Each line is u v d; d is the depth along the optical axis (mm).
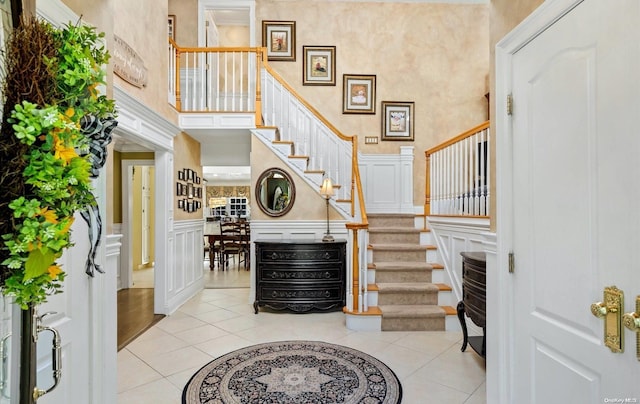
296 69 5219
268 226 4164
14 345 877
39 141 784
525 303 1344
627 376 893
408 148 5121
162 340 2984
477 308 2312
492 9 1606
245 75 5148
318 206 4168
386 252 3971
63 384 1269
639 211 860
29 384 885
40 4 1148
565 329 1125
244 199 13141
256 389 2146
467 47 5281
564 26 1121
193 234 4641
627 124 893
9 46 807
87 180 887
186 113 4125
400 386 2189
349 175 4473
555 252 1172
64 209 843
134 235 6906
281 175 4168
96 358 1469
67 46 902
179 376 2322
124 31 2842
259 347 2814
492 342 1561
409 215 4488
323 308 3734
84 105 954
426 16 5273
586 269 1034
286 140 4301
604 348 967
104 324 1536
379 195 5172
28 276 781
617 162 924
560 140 1146
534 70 1284
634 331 860
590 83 1016
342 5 5238
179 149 4168
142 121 3182
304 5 5215
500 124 1506
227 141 4844
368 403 1996
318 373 2357
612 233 940
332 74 5223
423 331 3219
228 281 5609
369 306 3473
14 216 746
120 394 2094
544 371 1232
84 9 1461
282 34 5203
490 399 1575
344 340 2980
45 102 840
